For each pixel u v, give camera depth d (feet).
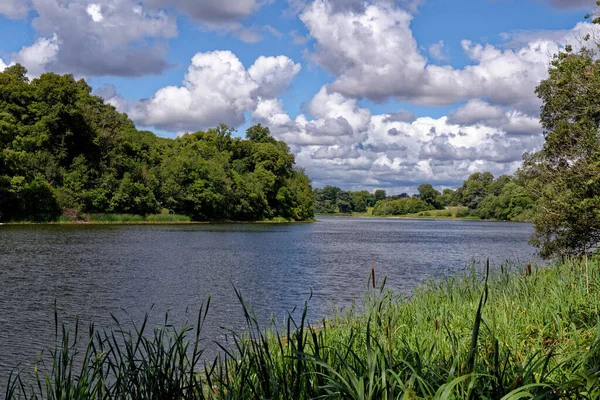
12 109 246.88
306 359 12.98
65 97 255.50
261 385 14.76
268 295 63.67
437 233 255.50
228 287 69.51
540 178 59.72
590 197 52.47
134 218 264.52
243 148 403.34
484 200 576.61
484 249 146.92
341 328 27.17
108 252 111.55
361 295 62.90
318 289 68.74
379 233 247.70
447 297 36.14
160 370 15.08
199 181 305.73
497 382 13.04
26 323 46.42
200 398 15.16
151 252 115.75
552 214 56.49
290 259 110.22
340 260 109.50
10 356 36.19
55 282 70.13
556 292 29.68
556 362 18.29
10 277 73.31
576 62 52.42
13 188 206.18
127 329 44.16
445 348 20.18
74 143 261.44
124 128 314.76
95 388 15.23
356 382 11.93
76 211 239.09
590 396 10.81
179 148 367.66
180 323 47.01
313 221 440.04
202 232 204.64
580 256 52.13
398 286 70.85
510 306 26.76
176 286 69.41
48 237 145.69
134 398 15.15
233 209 339.36
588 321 24.06
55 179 241.55
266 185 379.14
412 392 12.17
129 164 277.23
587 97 52.16
